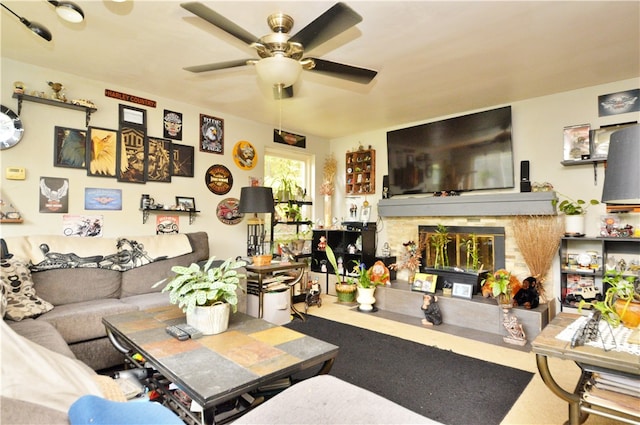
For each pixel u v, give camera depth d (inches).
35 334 76.8
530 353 110.3
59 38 97.3
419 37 95.8
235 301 73.6
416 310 151.3
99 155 128.0
